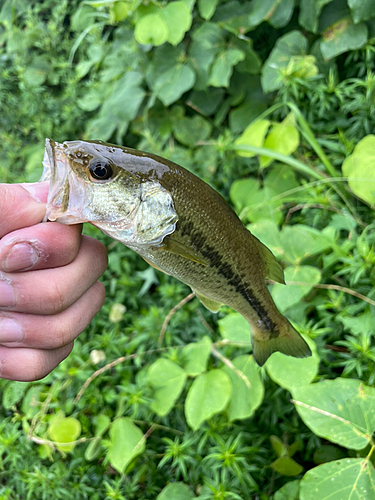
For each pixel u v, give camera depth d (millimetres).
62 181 205
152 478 362
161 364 360
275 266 265
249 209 416
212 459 335
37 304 208
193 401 327
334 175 386
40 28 605
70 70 587
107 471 375
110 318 434
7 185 205
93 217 212
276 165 430
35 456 384
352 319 332
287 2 421
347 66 431
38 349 221
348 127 417
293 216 425
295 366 312
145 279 461
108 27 568
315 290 373
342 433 287
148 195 219
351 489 275
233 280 252
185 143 489
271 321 275
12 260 198
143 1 457
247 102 472
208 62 462
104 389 386
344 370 318
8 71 616
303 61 412
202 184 237
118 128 520
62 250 207
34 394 389
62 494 364
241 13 451
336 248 353
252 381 328
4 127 608
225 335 343
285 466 321
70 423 358
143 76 502
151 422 361
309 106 424
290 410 339
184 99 503
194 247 232
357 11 385
